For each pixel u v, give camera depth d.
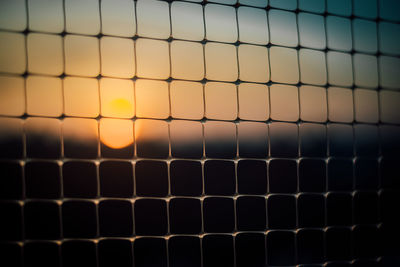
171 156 0.51
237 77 0.52
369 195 0.53
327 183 0.53
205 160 0.51
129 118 0.51
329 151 0.53
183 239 0.51
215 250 0.51
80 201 0.50
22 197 0.49
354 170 0.53
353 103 0.53
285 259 0.52
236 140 0.52
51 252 0.50
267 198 0.52
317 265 0.52
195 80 0.51
